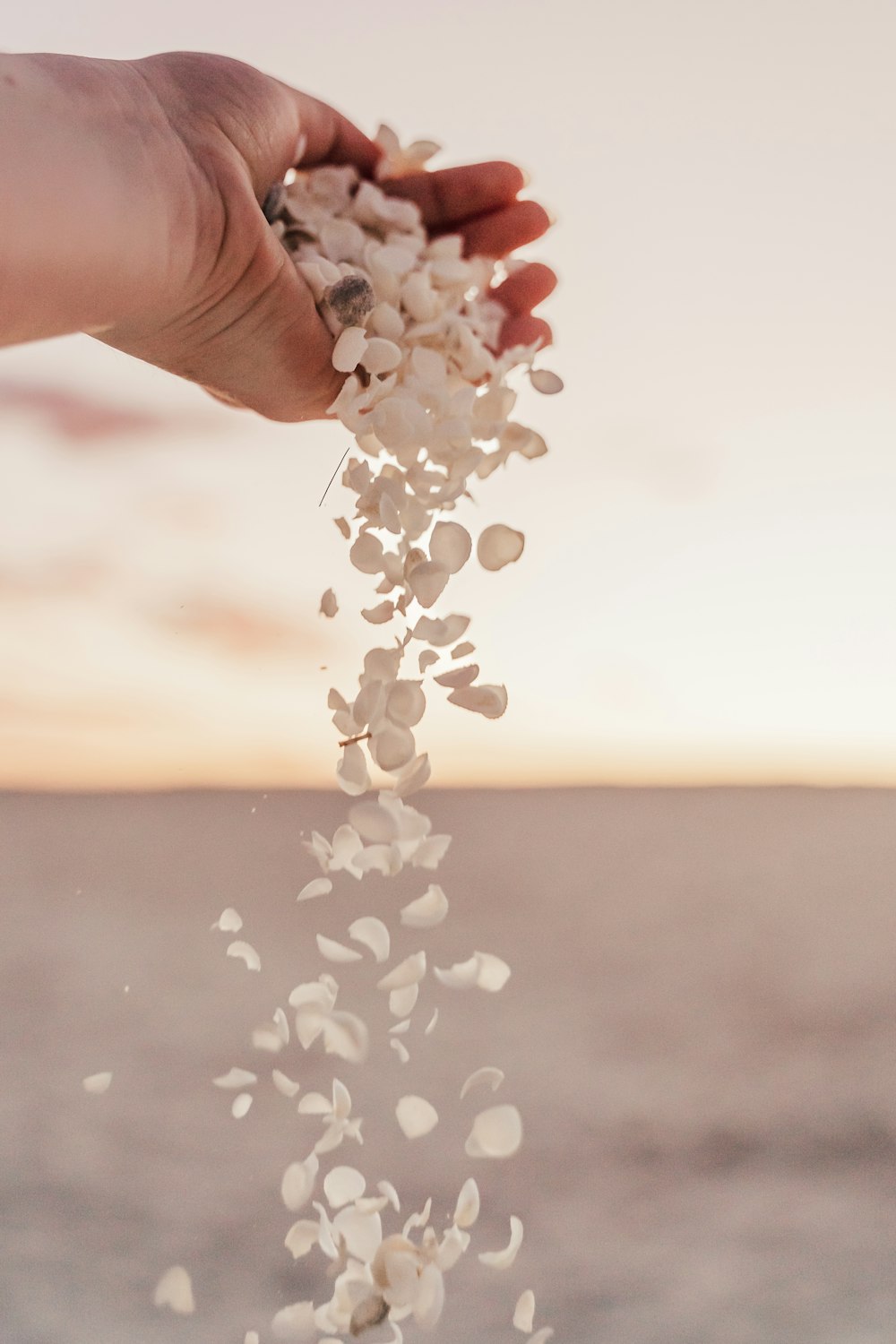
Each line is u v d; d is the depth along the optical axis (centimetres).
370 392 56
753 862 816
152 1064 231
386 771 54
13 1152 179
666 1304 133
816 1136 193
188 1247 146
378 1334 120
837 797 1959
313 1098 55
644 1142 188
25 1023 267
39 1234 149
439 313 58
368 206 59
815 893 594
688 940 414
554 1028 267
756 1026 273
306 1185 55
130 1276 138
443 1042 250
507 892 575
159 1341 122
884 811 1597
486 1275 140
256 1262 142
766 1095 216
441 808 1709
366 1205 55
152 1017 274
